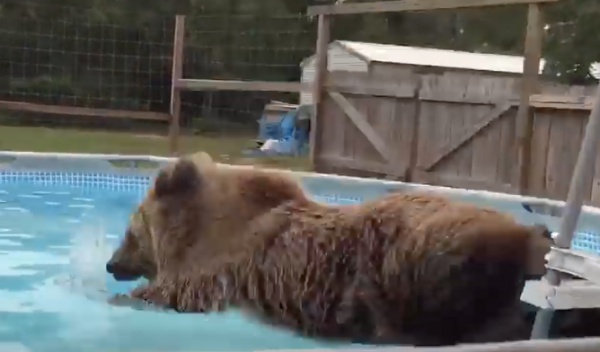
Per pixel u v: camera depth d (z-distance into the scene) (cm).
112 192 713
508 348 141
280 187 309
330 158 1000
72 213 586
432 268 254
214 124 1914
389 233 266
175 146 1151
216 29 2036
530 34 751
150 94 1864
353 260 270
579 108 710
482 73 1507
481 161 830
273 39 2080
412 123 901
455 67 1534
